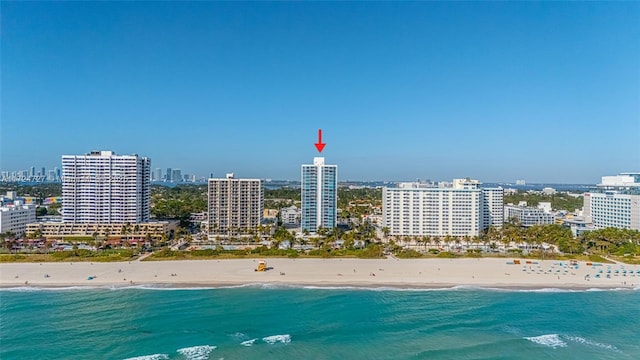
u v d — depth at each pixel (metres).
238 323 152.75
